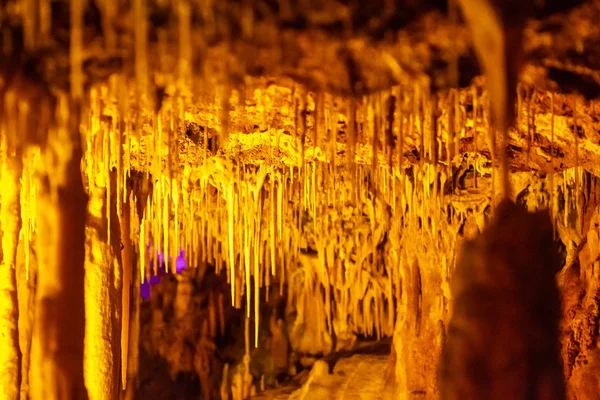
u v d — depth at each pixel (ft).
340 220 31.55
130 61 11.62
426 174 22.77
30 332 17.39
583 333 18.66
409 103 13.39
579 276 20.02
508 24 10.63
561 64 12.28
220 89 12.94
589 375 17.99
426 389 25.25
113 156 18.01
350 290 32.68
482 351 10.94
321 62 12.14
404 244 26.21
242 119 15.97
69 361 12.00
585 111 14.21
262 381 35.12
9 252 14.15
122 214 21.25
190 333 37.37
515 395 10.73
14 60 11.30
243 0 10.57
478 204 24.16
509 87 10.89
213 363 37.24
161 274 37.91
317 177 23.63
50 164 12.23
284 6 10.69
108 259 18.56
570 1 10.85
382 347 32.63
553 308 11.27
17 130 12.06
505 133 11.16
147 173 20.63
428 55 11.91
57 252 12.14
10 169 13.88
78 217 12.30
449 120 13.41
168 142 15.19
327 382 31.30
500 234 11.21
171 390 36.55
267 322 37.70
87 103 12.62
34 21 10.50
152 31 10.85
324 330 34.40
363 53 11.85
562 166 19.57
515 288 10.97
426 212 24.48
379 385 29.99
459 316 11.30
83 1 10.42
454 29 11.20
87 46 11.21
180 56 11.35
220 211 29.43
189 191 24.57
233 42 11.16
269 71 12.39
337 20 11.01
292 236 32.65
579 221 21.59
